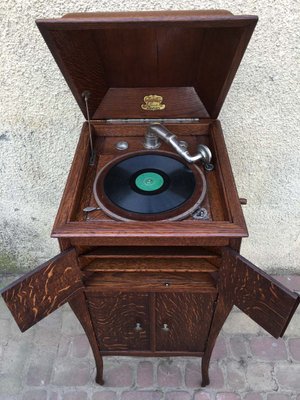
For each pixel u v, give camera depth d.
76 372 1.55
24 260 1.94
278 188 1.58
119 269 1.02
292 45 1.17
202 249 0.98
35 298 0.92
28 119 1.38
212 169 1.10
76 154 1.10
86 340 1.66
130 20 0.82
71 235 0.88
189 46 1.04
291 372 1.54
